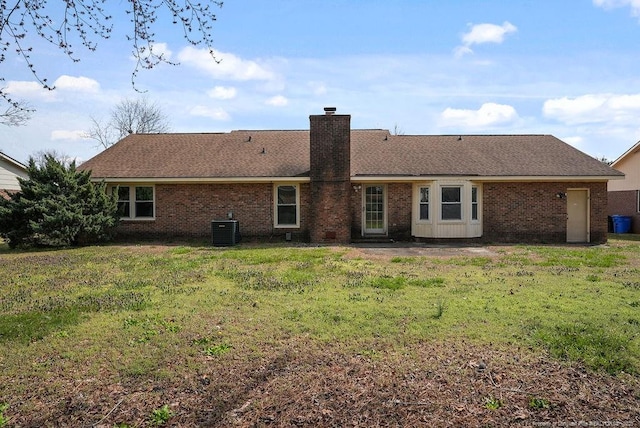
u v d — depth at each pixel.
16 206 15.02
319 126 15.98
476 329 5.33
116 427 3.40
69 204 15.29
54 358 4.64
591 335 4.99
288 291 7.52
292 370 4.32
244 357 4.63
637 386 3.90
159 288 7.91
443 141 19.38
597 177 15.93
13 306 6.77
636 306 6.29
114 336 5.25
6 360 4.59
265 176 16.28
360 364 4.42
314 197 15.98
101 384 4.08
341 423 3.41
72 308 6.49
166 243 15.95
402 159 17.45
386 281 8.16
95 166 17.50
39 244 15.27
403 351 4.72
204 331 5.41
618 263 10.57
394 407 3.62
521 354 4.58
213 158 17.83
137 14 4.59
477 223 16.19
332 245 15.19
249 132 20.59
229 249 14.01
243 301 6.84
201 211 16.94
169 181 16.45
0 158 21.34
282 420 3.46
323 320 5.77
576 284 7.93
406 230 16.73
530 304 6.42
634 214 21.94
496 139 19.56
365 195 16.92
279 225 16.84
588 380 4.02
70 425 3.43
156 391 3.95
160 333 5.34
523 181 16.36
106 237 16.38
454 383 4.00
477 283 8.09
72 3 4.41
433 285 7.92
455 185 15.88
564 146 18.59
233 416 3.53
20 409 3.65
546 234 16.47
